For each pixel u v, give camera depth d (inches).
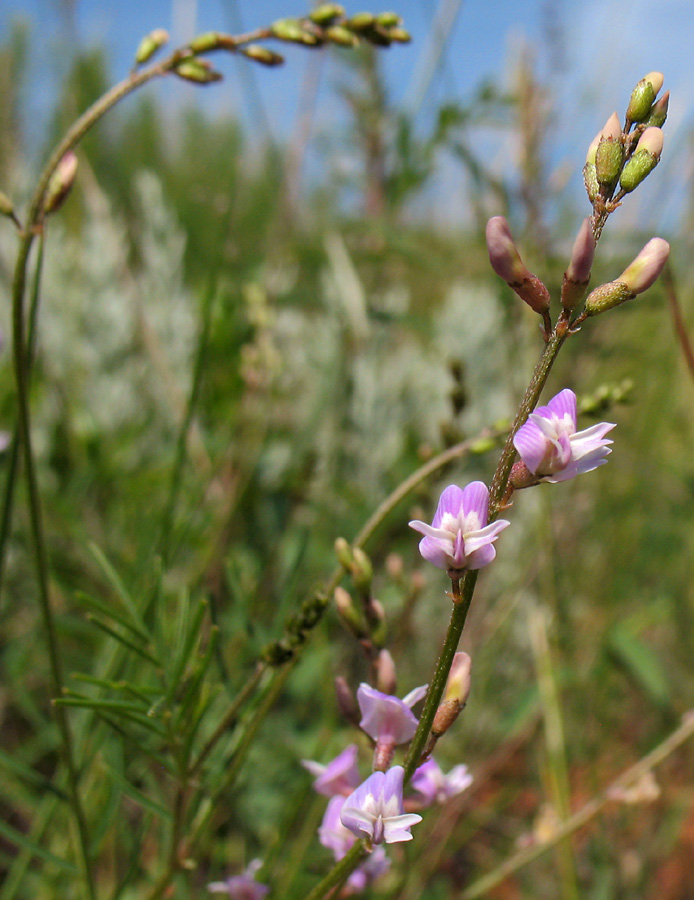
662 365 10.9
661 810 8.5
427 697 3.3
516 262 3.1
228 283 9.5
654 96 3.2
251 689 4.2
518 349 8.9
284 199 10.0
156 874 5.4
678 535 10.7
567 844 7.1
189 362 10.3
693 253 10.1
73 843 5.2
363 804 3.2
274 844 5.8
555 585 8.2
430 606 8.8
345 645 8.5
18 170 10.8
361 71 10.0
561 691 8.5
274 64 4.2
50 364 8.5
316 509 9.0
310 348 10.7
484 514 3.2
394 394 10.2
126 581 6.6
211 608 4.7
